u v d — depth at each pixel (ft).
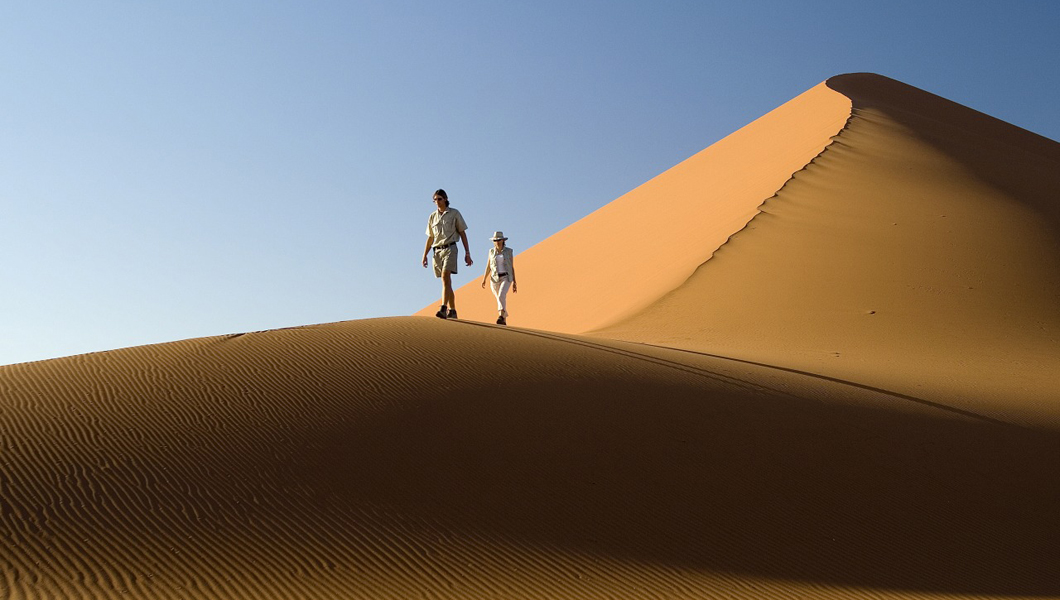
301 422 29.58
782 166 112.68
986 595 24.93
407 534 24.09
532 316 121.90
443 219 47.16
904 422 39.40
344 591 21.12
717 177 138.62
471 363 36.60
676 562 24.54
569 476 28.40
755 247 86.58
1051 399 52.06
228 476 25.84
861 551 26.94
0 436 26.96
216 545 22.53
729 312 76.59
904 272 80.02
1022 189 104.68
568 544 24.70
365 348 37.47
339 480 26.35
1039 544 29.63
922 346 67.82
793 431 35.06
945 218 89.15
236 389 31.89
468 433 30.12
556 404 33.37
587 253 143.64
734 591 23.24
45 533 22.15
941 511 30.83
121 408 29.68
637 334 73.05
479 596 21.53
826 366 54.95
